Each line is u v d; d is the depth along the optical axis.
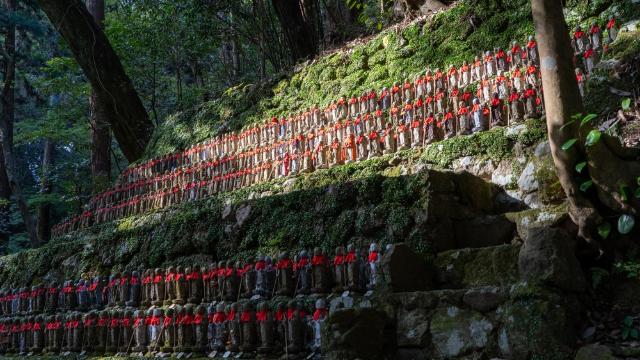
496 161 9.03
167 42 22.38
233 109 17.45
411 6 16.05
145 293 10.19
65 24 20.12
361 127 12.38
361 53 14.84
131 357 9.24
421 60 13.40
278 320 7.50
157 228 11.32
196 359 8.25
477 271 6.36
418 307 5.86
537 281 5.09
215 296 9.06
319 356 6.96
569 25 11.08
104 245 12.34
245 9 22.02
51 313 12.14
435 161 9.92
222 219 10.19
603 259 5.77
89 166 26.34
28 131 26.67
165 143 19.03
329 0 21.89
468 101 10.82
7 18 22.44
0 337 12.45
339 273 7.51
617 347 4.72
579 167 5.58
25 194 31.97
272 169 13.61
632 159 5.79
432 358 5.62
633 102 7.74
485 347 5.30
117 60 21.16
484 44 12.52
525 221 6.75
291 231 8.99
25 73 26.69
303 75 16.08
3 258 14.93
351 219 8.22
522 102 9.50
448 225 7.35
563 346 4.82
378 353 5.70
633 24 9.47
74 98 24.52
